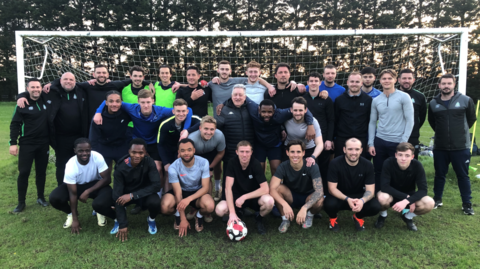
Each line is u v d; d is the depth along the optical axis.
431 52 7.15
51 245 2.68
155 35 5.35
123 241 2.74
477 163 5.72
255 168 2.95
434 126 3.55
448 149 3.36
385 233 2.90
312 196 2.88
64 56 7.18
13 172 4.97
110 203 2.89
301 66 9.98
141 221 3.22
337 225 2.98
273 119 3.19
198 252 2.57
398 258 2.44
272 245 2.68
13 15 25.23
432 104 3.52
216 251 2.58
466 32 5.00
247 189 3.02
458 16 23.77
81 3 24.23
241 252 2.56
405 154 2.82
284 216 2.94
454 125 3.32
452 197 3.82
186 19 24.69
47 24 23.88
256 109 3.26
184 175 2.94
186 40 9.96
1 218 3.25
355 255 2.50
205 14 24.78
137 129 3.44
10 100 26.97
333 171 2.96
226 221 3.19
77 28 23.91
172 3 24.66
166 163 3.28
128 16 23.83
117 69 8.63
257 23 24.92
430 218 3.22
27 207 3.57
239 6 25.55
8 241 2.75
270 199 2.83
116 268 2.33
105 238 2.81
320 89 3.83
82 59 7.82
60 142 3.58
